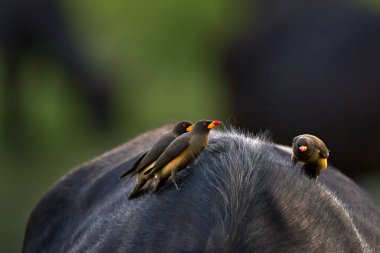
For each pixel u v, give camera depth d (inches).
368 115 2236.7
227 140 653.3
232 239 586.9
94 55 3029.0
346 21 2311.8
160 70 3142.2
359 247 627.2
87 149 2938.0
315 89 2272.4
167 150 617.3
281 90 2303.2
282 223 601.3
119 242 629.3
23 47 2972.4
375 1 2351.1
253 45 2384.4
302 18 2353.6
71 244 745.6
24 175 2662.4
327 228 615.2
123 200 690.2
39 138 2970.0
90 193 804.6
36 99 2997.0
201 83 3014.3
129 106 3093.0
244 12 2491.4
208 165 631.2
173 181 619.8
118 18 3176.7
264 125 2314.2
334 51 2283.5
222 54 2541.8
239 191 605.6
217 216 597.3
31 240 850.8
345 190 761.6
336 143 2261.3
